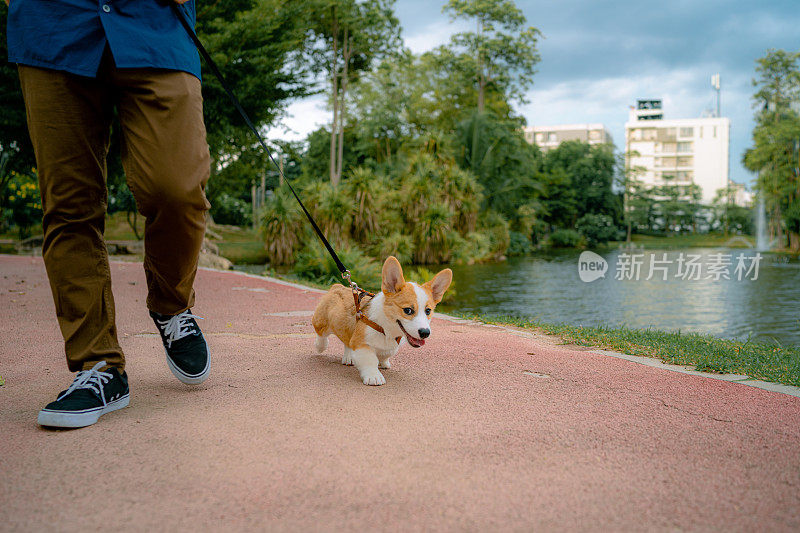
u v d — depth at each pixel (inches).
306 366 135.3
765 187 2073.1
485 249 1162.6
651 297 550.9
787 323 392.8
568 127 3981.3
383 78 1635.1
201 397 106.3
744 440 89.6
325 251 643.5
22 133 503.2
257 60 573.6
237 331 188.5
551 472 75.3
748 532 61.1
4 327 184.7
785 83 2089.1
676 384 128.0
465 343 175.8
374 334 121.0
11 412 96.4
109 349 95.8
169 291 99.5
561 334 208.5
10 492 66.9
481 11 1702.8
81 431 87.0
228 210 1931.6
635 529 61.2
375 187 964.6
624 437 89.7
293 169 2390.5
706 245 2374.5
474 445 84.2
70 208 89.0
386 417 96.3
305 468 74.4
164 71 86.0
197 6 567.8
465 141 1523.1
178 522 60.7
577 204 2581.2
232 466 74.8
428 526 60.7
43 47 83.0
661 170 3826.3
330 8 1332.4
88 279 92.7
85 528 59.2
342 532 59.1
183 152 86.1
